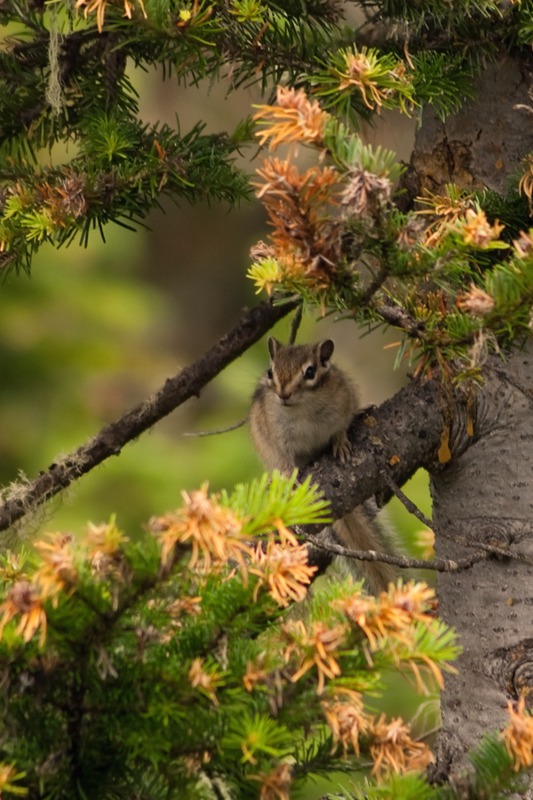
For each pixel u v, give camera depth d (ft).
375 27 24.25
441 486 24.14
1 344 60.03
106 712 14.78
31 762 14.52
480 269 21.30
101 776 14.98
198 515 13.47
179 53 21.42
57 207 21.88
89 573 13.96
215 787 15.24
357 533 30.19
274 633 15.64
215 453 57.77
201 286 88.89
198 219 88.33
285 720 14.84
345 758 15.62
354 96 21.25
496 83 24.38
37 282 61.46
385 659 14.80
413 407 24.07
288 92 16.74
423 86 21.75
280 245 17.53
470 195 22.47
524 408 23.34
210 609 15.44
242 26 21.71
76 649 14.25
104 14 20.81
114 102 24.38
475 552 23.47
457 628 23.53
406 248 17.33
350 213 16.98
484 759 15.53
